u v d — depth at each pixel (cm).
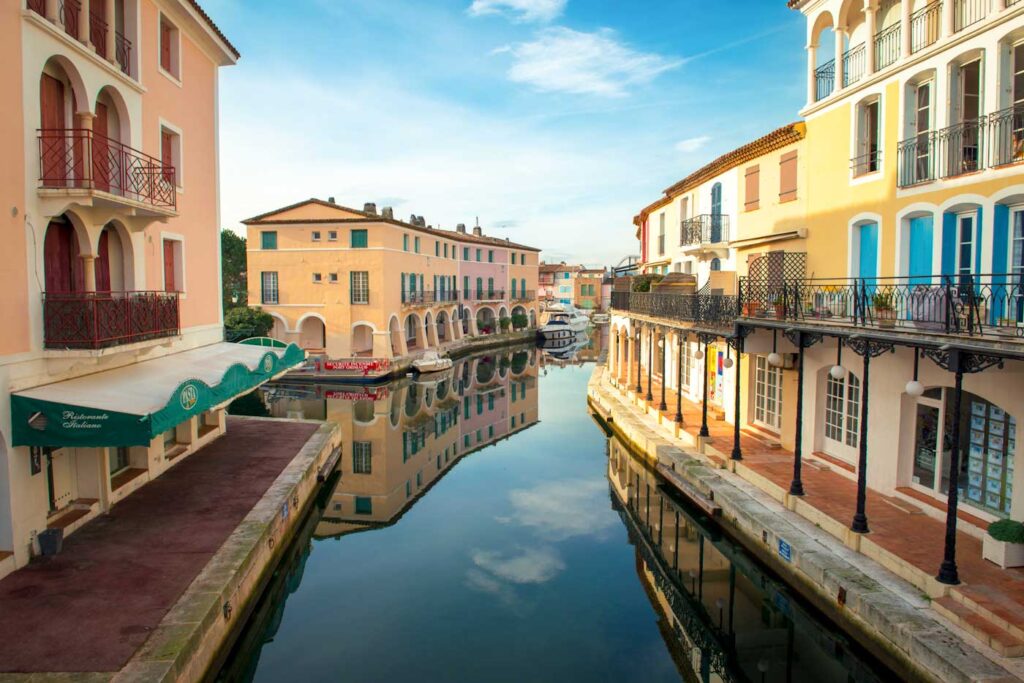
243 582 984
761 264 1719
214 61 1745
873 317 1158
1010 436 988
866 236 1362
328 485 1820
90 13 1162
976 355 809
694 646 1012
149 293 1248
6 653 727
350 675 922
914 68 1198
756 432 1795
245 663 998
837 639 924
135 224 1283
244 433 1891
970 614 794
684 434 1805
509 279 6384
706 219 2261
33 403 933
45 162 1014
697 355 1753
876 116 1362
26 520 965
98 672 691
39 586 890
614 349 3219
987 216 1040
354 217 3691
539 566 1319
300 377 3528
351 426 2636
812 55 1535
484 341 5603
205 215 1697
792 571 1054
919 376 1138
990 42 1038
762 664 945
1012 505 965
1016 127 1012
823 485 1293
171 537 1073
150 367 1303
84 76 1087
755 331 1511
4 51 917
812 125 1539
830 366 1409
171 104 1484
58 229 1109
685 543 1404
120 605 840
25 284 964
